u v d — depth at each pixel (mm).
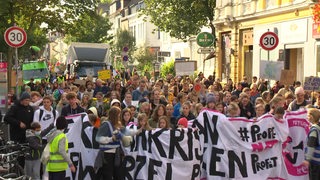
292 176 11109
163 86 20688
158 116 11641
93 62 35875
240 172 10812
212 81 27922
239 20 36844
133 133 10344
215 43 41656
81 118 10812
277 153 11008
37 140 11039
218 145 10828
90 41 72500
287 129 11031
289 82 17266
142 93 17453
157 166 10461
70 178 10672
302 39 28766
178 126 10852
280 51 31344
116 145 10102
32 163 11117
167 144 10477
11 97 18984
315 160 9766
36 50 38000
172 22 41406
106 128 10062
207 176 10898
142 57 66625
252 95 18250
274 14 32031
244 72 37188
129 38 78125
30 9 28625
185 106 12414
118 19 103375
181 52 61844
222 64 41219
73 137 10719
